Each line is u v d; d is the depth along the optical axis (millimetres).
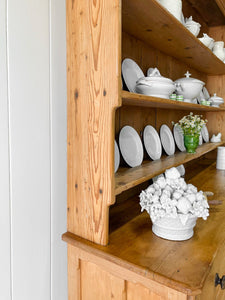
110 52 789
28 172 886
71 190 957
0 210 810
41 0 875
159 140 1584
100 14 800
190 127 1691
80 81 879
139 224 1079
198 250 872
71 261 969
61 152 1009
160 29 1208
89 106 861
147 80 1078
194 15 2154
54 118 965
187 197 908
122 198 1367
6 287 849
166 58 1698
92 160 875
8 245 844
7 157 817
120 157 1276
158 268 762
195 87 1434
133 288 806
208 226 1074
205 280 735
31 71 865
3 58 779
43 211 955
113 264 833
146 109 1513
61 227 1039
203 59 1842
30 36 850
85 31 844
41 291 974
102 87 819
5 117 801
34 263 937
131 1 917
